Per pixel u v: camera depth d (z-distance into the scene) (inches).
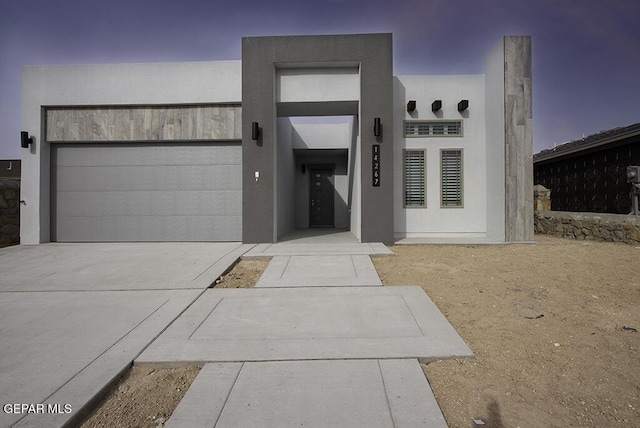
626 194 464.1
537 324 139.6
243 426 80.3
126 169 380.5
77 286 199.5
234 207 376.8
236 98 365.1
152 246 342.3
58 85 369.4
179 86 367.2
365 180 344.2
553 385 97.8
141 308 161.6
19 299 176.7
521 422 83.0
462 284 196.7
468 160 383.9
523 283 195.8
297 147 547.2
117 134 373.1
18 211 396.5
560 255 264.1
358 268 235.0
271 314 151.7
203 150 378.6
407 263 253.9
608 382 98.8
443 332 129.7
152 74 367.9
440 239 362.0
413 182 388.2
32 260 273.6
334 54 344.5
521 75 332.5
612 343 122.1
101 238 380.8
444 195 386.6
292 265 246.2
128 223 380.5
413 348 116.6
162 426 84.3
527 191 336.2
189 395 92.6
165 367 110.0
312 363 108.2
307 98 359.3
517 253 281.6
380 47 343.0
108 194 380.8
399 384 96.5
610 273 208.4
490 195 366.9
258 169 350.0
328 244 340.2
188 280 209.9
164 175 379.2
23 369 104.7
